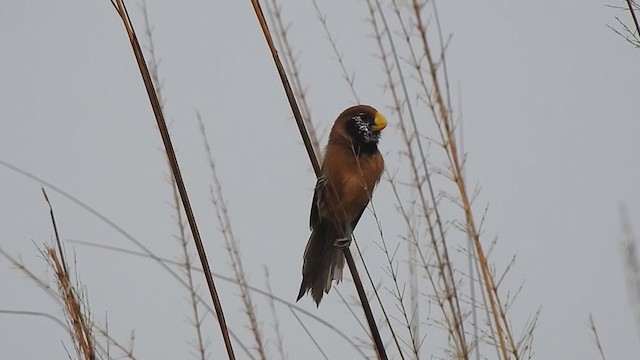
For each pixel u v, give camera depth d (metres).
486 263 8.08
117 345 8.06
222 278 8.72
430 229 8.23
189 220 7.96
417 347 7.89
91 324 7.42
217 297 7.80
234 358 7.66
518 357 7.75
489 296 7.96
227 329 7.75
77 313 7.40
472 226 8.20
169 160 8.11
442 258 8.10
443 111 8.57
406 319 8.00
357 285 8.52
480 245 8.14
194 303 8.51
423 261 8.12
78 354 7.29
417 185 8.41
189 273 8.64
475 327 7.92
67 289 7.45
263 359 8.33
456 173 8.38
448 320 7.87
